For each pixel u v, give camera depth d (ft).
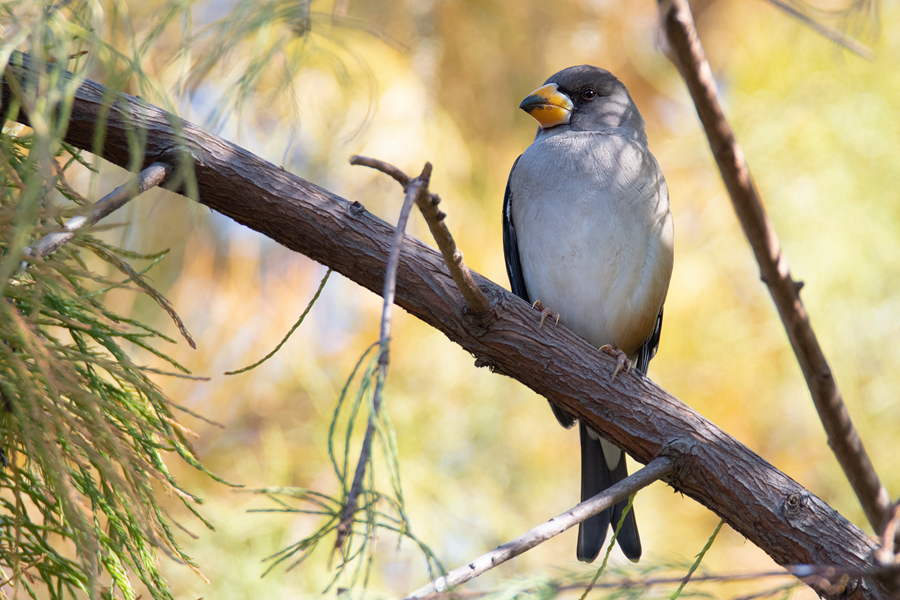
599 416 14.49
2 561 10.61
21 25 7.64
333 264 13.82
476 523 24.63
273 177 13.39
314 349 24.97
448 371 25.44
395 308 25.23
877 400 24.26
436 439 25.16
